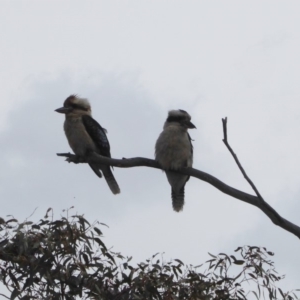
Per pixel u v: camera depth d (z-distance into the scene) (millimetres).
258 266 11109
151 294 10867
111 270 10867
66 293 10820
